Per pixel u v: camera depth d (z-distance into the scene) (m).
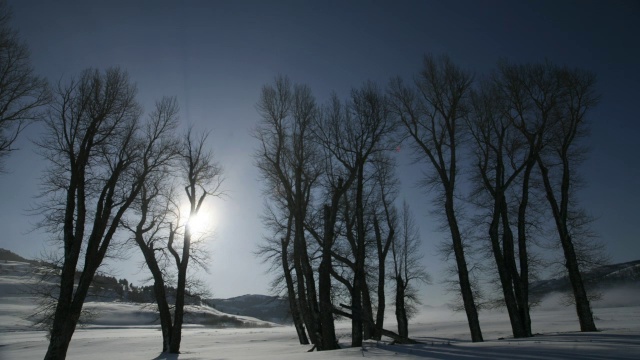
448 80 20.78
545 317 42.62
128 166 17.84
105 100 16.81
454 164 20.11
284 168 21.80
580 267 22.17
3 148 14.61
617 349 10.45
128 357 22.06
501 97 21.59
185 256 22.86
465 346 13.61
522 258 20.56
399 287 31.92
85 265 15.62
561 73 21.84
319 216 21.48
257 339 36.69
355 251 22.88
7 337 51.59
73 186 15.85
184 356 19.83
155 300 26.12
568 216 22.61
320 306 18.56
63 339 14.59
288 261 25.98
